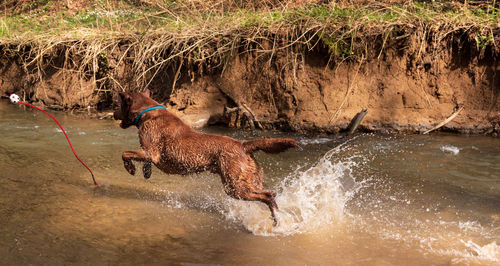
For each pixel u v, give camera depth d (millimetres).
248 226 4352
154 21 10688
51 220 4367
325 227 4312
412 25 7805
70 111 10008
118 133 7973
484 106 7590
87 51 9680
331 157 6461
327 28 8016
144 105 4906
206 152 4406
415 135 7609
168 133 4598
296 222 4434
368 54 7965
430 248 3855
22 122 8852
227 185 4293
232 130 8305
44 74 10648
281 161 6367
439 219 4438
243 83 8570
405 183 5410
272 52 8133
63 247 3812
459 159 6230
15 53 11141
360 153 6637
